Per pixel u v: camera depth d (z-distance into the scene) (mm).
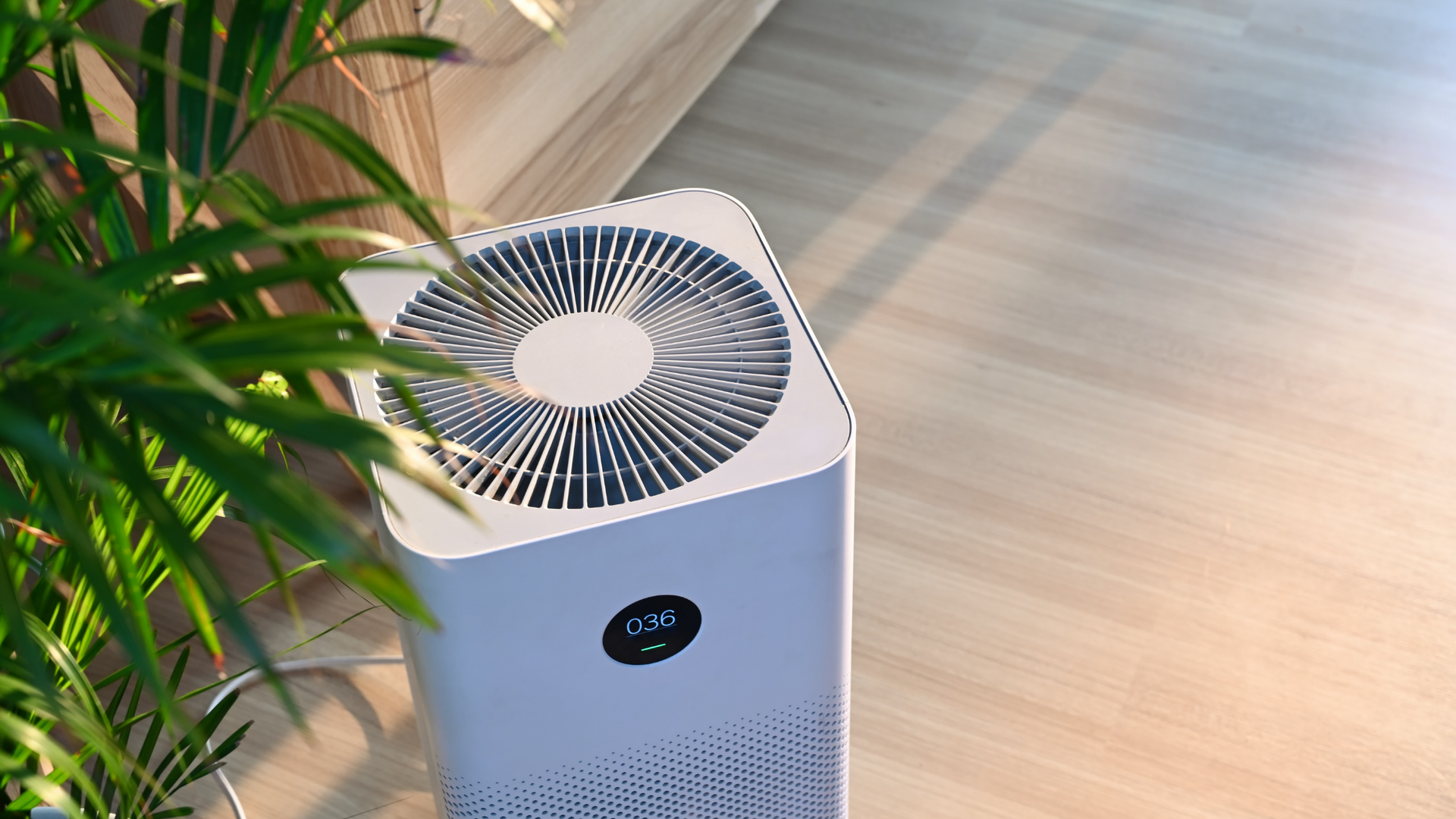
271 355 427
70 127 537
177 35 997
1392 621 1332
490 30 1288
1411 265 1762
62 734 1101
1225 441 1517
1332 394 1576
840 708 884
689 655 776
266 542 496
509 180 1438
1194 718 1250
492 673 735
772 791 916
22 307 352
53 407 431
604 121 1593
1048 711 1259
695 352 772
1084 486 1469
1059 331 1655
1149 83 2072
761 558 737
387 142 1089
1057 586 1368
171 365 393
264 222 425
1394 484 1470
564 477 707
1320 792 1192
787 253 1762
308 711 1246
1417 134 1983
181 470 713
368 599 1330
